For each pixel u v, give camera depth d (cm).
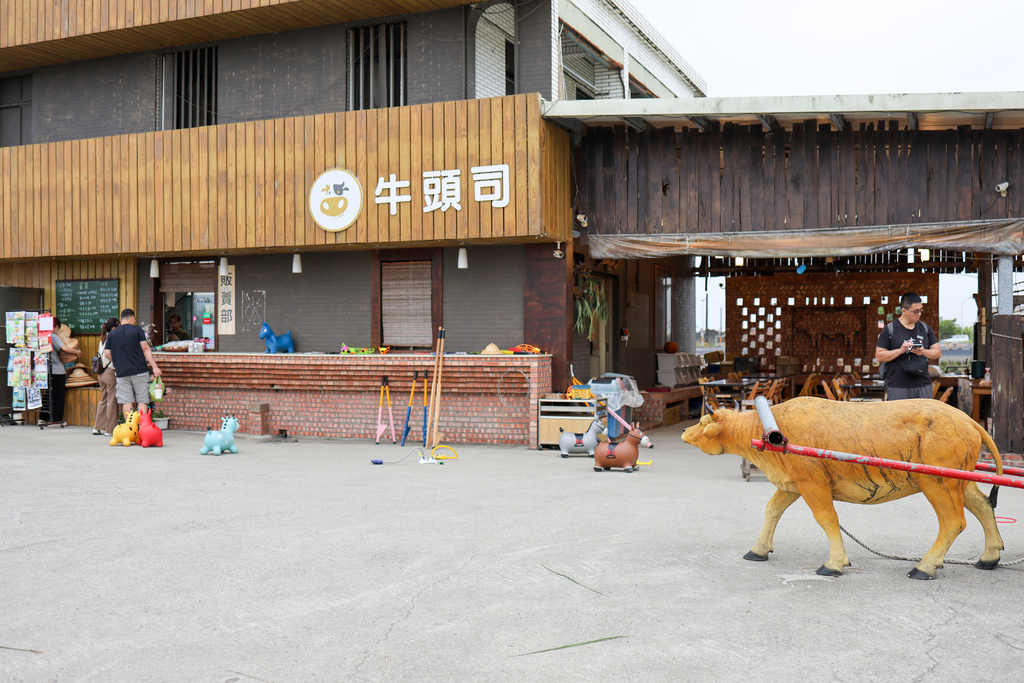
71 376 1410
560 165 1159
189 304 1413
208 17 1266
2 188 1404
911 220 1075
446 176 1135
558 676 355
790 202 1120
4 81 1549
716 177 1148
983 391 1159
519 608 445
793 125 1118
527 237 1120
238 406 1302
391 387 1203
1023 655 375
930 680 349
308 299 1316
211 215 1259
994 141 1047
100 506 723
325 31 1301
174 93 1406
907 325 766
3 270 1529
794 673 356
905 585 484
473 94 1239
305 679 354
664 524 643
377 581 496
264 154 1230
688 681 349
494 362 1133
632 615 433
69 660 377
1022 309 1212
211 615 437
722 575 505
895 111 980
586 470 927
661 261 1794
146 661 375
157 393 1248
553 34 1202
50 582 497
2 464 976
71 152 1354
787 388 1845
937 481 492
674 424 1485
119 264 1428
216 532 623
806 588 478
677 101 1046
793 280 2067
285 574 511
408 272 1255
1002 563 524
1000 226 1042
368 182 1175
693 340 2069
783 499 532
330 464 979
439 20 1236
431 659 375
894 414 505
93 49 1413
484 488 808
